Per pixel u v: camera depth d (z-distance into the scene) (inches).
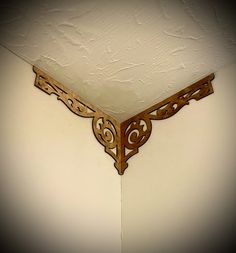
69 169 22.7
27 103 21.9
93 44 22.3
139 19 20.6
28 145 20.5
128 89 26.3
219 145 21.6
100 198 24.1
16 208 18.1
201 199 20.6
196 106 24.7
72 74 24.7
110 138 28.0
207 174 21.2
